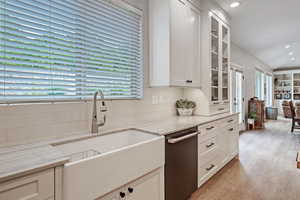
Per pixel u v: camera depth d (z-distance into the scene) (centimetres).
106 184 111
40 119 141
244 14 342
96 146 158
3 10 123
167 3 214
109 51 189
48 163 90
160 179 157
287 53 678
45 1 142
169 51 214
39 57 140
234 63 524
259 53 656
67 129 157
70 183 95
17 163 90
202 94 285
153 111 245
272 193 220
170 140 171
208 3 274
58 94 152
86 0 167
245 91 613
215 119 254
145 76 230
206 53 276
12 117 127
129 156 125
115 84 197
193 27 257
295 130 591
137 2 217
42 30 141
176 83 226
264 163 315
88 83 173
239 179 256
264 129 607
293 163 314
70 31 157
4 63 124
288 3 302
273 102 1001
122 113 204
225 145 289
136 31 218
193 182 209
